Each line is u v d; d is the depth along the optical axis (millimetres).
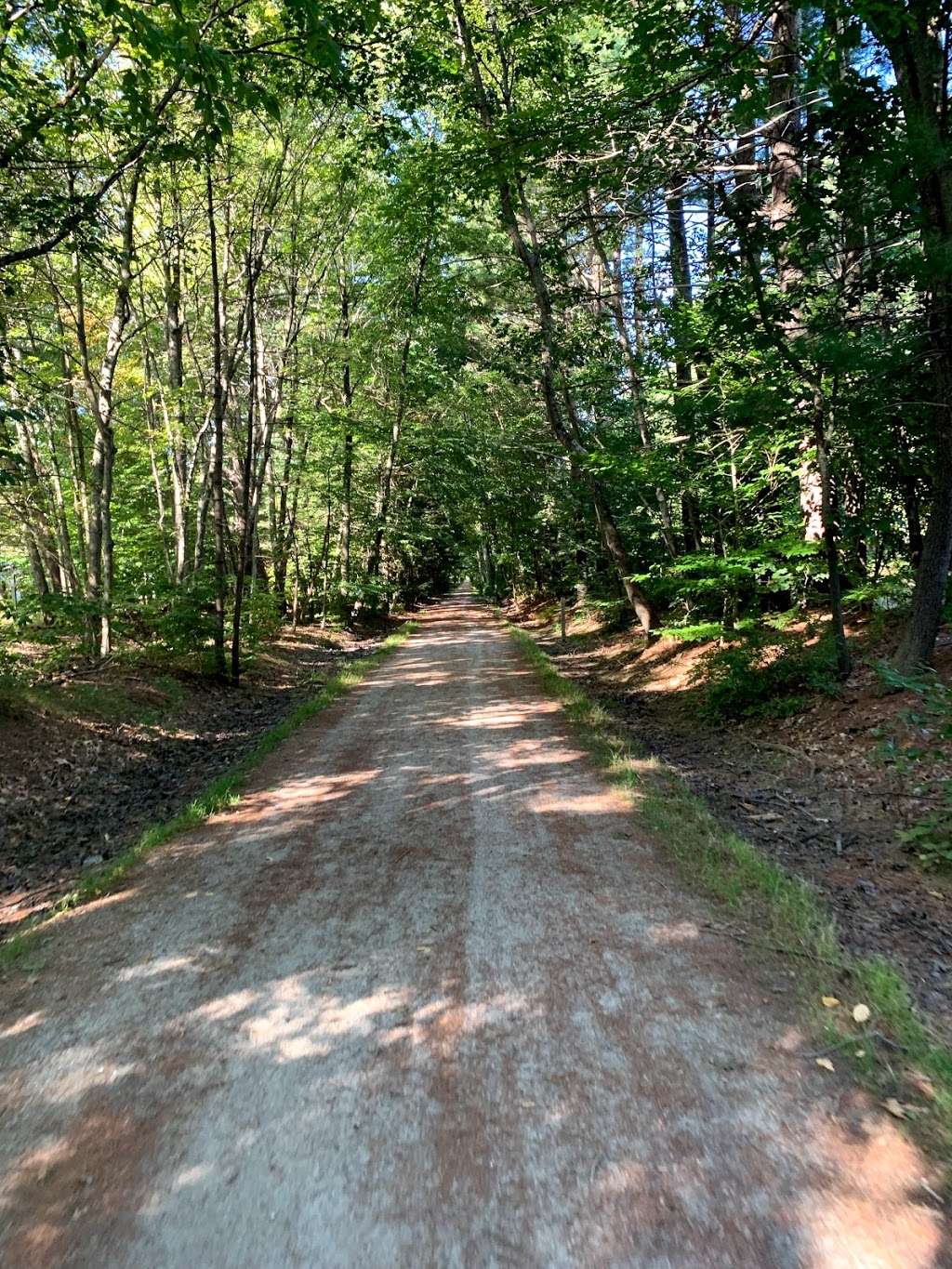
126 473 20734
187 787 7891
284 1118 2650
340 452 23453
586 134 9328
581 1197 2246
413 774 7418
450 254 18266
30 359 12445
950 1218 2123
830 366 6891
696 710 9961
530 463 21000
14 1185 2375
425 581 43438
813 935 3768
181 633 13641
